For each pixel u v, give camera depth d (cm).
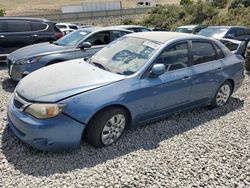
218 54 542
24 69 680
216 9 3025
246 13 2594
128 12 4619
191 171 349
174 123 486
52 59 693
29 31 1018
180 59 471
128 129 432
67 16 4206
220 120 508
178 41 473
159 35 497
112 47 500
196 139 432
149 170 347
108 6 5122
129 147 400
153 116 448
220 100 563
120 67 437
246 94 666
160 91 435
